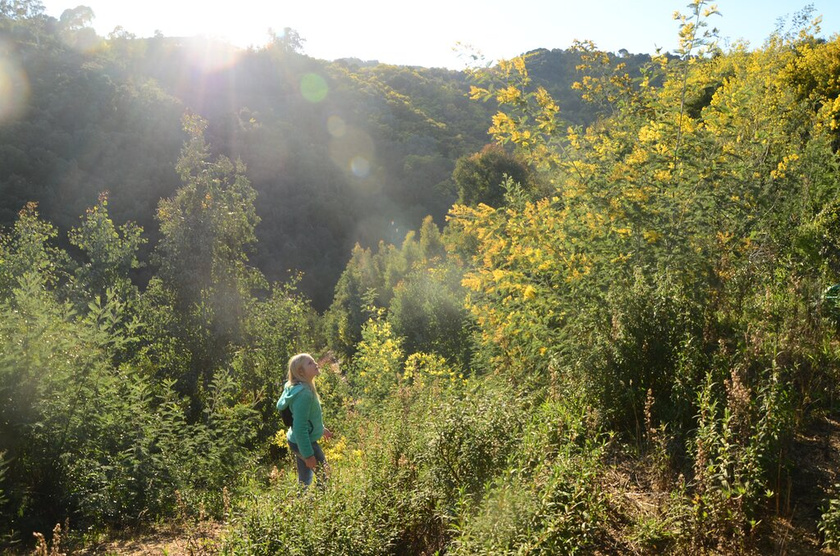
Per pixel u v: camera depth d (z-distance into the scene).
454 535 3.37
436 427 3.83
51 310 9.82
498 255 6.40
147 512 7.18
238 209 21.94
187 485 8.29
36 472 7.23
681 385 3.85
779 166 6.27
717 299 4.67
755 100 7.88
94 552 5.82
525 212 6.03
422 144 92.00
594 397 4.21
